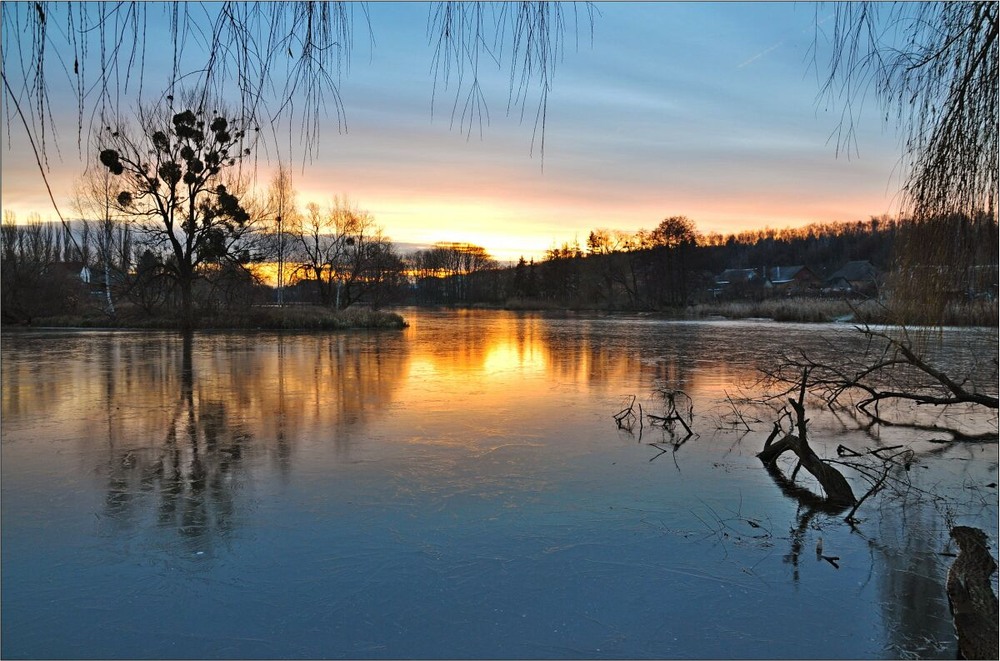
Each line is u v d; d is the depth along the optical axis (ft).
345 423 33.99
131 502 22.35
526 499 22.66
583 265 247.29
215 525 20.40
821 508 21.79
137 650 14.16
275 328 108.27
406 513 21.39
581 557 18.25
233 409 37.76
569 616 15.43
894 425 33.58
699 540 19.36
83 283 120.47
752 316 152.15
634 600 16.10
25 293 110.42
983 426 33.37
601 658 13.97
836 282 211.82
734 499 22.67
